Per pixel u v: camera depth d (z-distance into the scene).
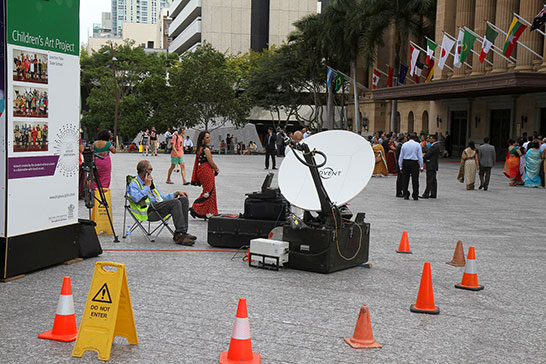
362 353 5.04
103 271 4.98
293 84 64.56
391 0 47.50
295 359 4.87
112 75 70.38
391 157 27.03
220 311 6.11
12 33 7.05
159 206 9.66
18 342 5.14
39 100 7.52
